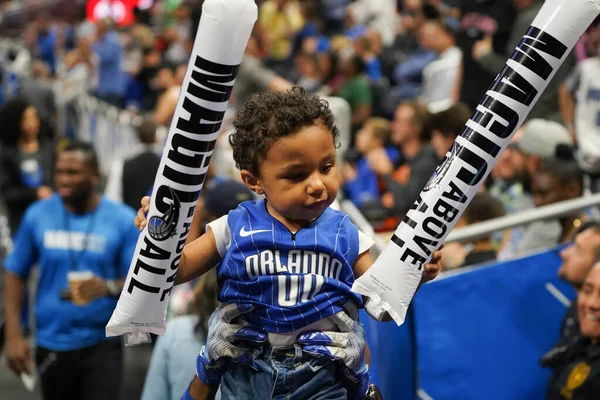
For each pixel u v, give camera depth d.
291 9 13.95
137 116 11.73
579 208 4.68
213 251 2.43
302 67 11.30
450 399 4.51
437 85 9.83
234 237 2.39
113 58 15.62
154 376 4.18
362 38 11.41
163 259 2.28
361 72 9.79
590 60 7.06
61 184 5.21
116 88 15.73
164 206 2.23
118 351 5.29
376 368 4.66
